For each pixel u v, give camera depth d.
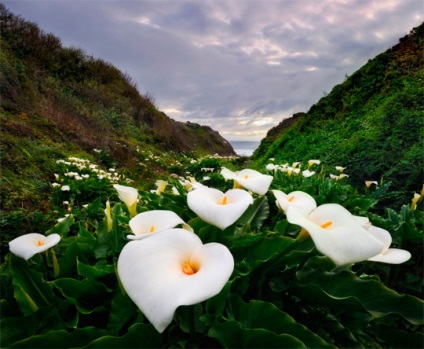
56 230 2.45
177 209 2.64
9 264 1.84
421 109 6.43
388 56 10.72
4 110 8.50
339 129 9.55
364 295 1.68
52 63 14.59
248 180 2.04
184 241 1.32
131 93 19.75
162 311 0.96
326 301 1.68
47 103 10.87
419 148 4.95
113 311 1.61
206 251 1.24
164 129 19.84
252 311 1.55
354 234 1.29
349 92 11.26
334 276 1.76
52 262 2.02
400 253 1.68
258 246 1.98
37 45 14.18
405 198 4.45
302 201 1.93
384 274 2.58
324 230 1.31
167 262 1.16
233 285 1.74
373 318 1.67
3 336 1.51
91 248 2.09
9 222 3.15
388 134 6.11
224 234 2.11
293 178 5.21
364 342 1.70
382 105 7.76
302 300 1.78
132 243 1.21
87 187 5.56
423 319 1.57
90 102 15.27
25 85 10.65
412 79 8.76
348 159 6.48
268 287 1.87
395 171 4.99
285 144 12.31
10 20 13.49
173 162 15.16
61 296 1.84
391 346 1.67
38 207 5.26
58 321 1.66
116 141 12.45
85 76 16.78
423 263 2.34
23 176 6.04
